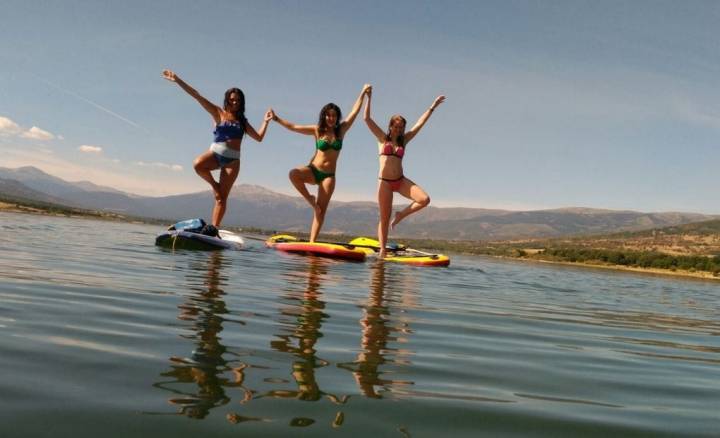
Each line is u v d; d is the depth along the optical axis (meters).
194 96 10.23
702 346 4.50
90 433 1.67
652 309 7.82
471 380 2.65
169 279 5.48
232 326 3.39
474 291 7.43
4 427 1.66
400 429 1.90
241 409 1.96
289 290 5.35
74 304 3.77
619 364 3.37
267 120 11.09
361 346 3.15
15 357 2.40
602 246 162.88
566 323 5.16
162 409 1.90
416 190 11.80
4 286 4.28
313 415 1.96
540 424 2.08
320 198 11.71
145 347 2.73
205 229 10.70
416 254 13.43
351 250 10.98
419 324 4.14
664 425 2.17
